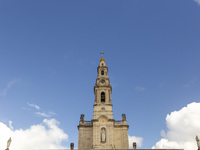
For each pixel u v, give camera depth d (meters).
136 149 68.12
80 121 81.88
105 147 71.56
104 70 97.94
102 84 91.62
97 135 74.56
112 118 79.69
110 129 75.69
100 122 77.31
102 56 105.50
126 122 81.38
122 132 78.75
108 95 87.44
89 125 80.25
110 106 83.50
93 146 71.94
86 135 78.06
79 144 75.62
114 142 76.25
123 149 68.19
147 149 68.12
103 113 81.31
